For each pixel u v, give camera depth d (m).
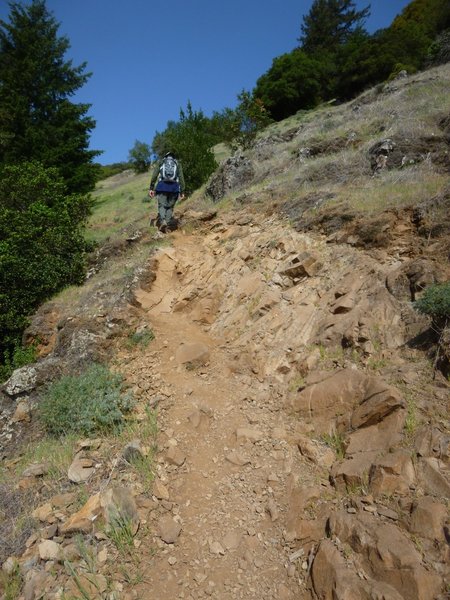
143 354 5.50
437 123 8.75
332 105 24.78
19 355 7.17
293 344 4.85
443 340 3.73
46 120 19.14
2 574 2.81
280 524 3.03
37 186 11.26
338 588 2.38
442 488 2.73
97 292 7.21
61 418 4.36
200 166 14.99
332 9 35.84
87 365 5.49
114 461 3.66
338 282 5.34
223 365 4.98
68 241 9.60
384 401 3.38
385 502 2.80
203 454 3.76
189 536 3.00
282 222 7.31
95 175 19.45
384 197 6.53
